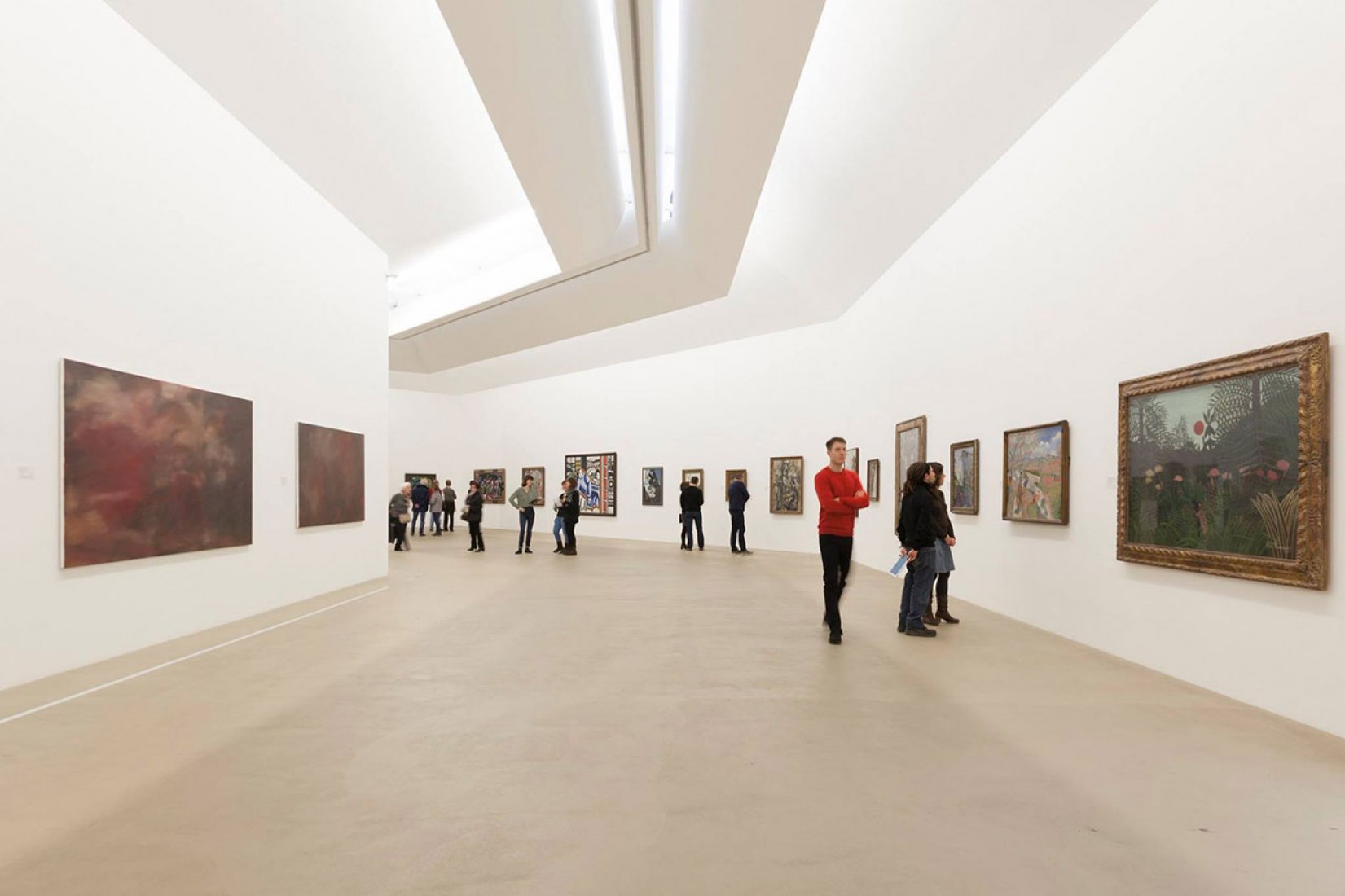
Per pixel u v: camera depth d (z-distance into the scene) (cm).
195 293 691
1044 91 705
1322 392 411
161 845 276
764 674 541
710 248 1308
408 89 908
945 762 364
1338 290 409
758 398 1669
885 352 1234
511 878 253
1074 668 560
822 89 941
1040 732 409
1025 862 266
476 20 686
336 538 999
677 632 699
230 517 737
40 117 515
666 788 332
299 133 848
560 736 402
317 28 753
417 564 1338
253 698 474
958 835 287
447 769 354
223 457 726
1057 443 688
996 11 684
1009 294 798
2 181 484
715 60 772
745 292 1602
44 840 280
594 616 791
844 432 1456
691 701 470
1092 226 644
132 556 596
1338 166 410
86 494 548
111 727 415
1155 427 550
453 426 2561
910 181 979
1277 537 438
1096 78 641
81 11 554
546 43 738
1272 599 445
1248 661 463
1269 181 456
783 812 307
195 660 579
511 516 2358
